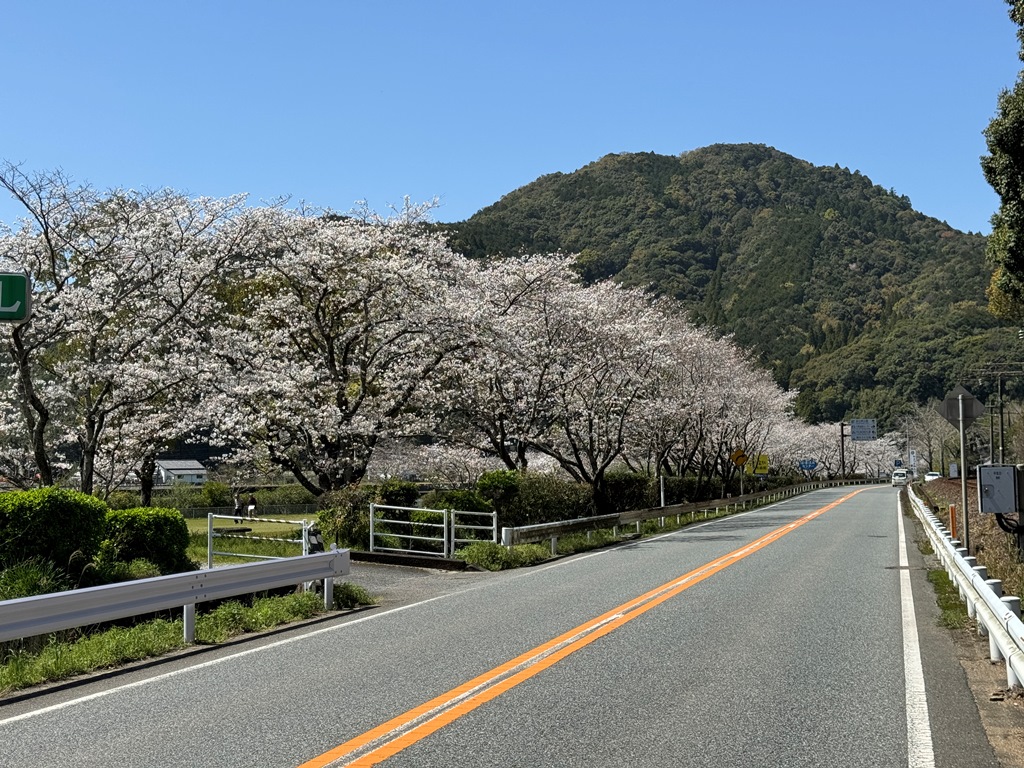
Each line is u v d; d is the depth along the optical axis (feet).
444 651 30.91
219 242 79.77
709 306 485.15
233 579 36.42
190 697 25.03
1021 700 23.81
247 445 93.61
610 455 108.37
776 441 241.76
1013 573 44.06
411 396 92.27
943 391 349.20
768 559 62.69
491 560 63.16
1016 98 63.67
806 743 20.08
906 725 21.57
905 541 77.87
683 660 28.99
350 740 20.36
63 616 28.73
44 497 40.57
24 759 19.44
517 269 104.06
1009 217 66.33
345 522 71.61
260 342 88.89
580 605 41.68
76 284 73.10
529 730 21.08
